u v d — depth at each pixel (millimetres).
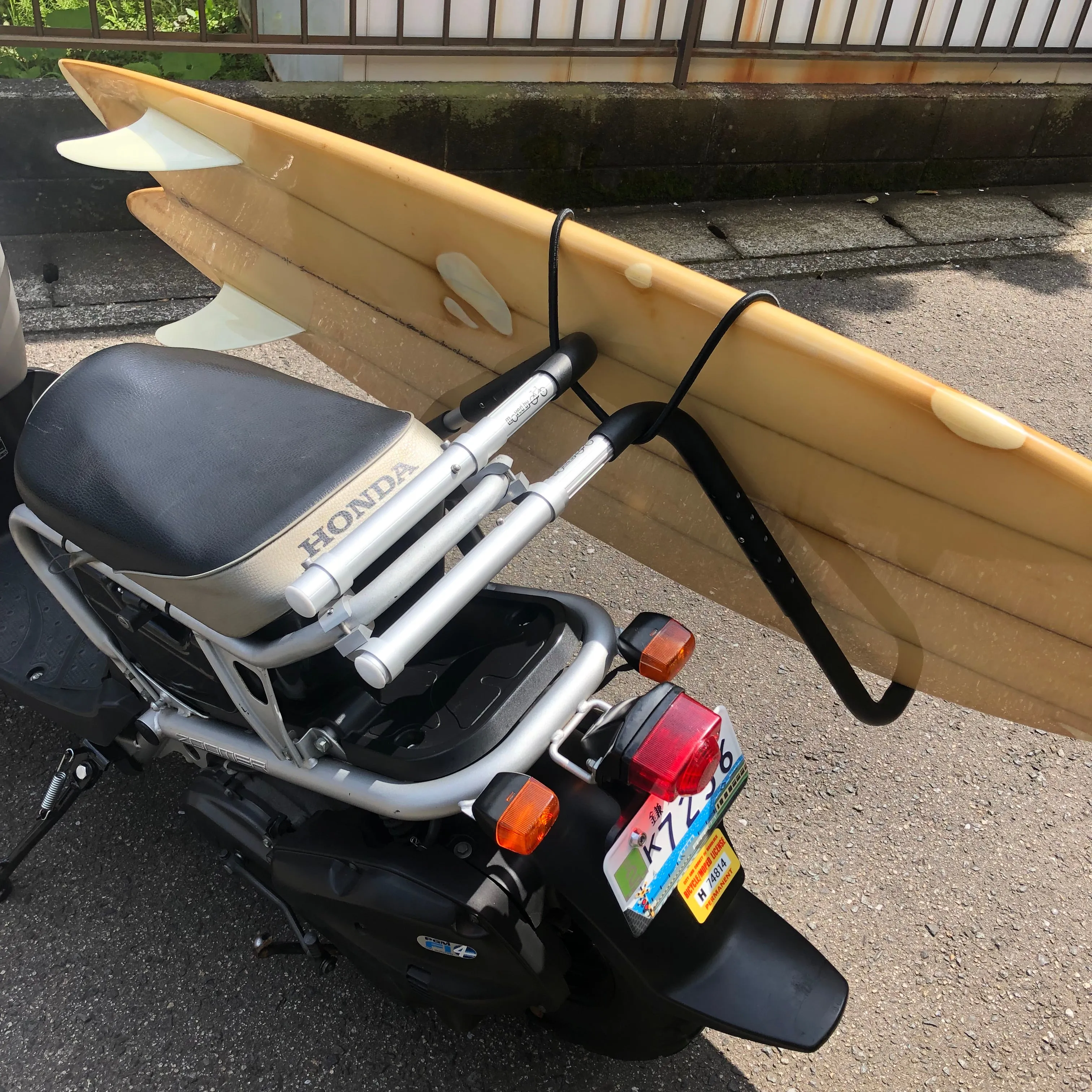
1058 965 2166
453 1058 1924
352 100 4406
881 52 5309
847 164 5484
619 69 4988
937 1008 2068
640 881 1501
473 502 1469
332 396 1729
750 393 1707
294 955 2051
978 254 5133
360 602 1368
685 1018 1647
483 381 2217
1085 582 1626
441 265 2004
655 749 1430
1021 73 5727
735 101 5004
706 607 3008
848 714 2713
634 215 5094
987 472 1546
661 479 2090
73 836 2264
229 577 1439
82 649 2273
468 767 1505
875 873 2324
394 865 1596
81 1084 1852
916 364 4199
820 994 1604
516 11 4660
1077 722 1954
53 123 4051
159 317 3861
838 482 1755
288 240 2322
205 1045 1921
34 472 1672
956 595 1828
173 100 2266
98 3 5148
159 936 2090
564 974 1604
